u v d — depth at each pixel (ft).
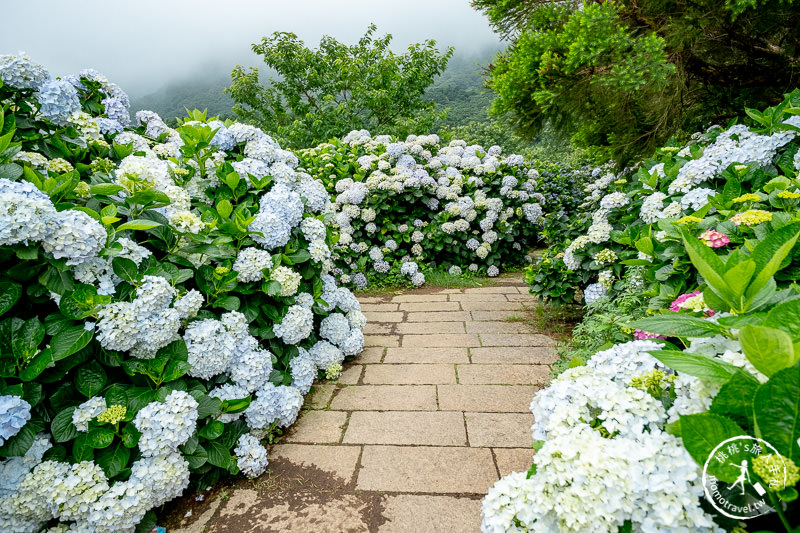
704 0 11.56
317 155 19.44
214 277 6.92
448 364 9.72
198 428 6.10
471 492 5.87
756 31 12.42
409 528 5.32
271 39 36.70
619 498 2.73
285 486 6.16
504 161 19.90
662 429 3.24
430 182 18.01
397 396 8.43
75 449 5.00
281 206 8.26
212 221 7.38
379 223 17.75
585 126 16.22
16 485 4.64
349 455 6.75
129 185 6.47
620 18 13.35
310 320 8.34
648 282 7.81
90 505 4.87
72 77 8.33
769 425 2.15
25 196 4.77
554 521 3.04
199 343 6.25
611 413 3.30
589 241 10.55
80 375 5.27
